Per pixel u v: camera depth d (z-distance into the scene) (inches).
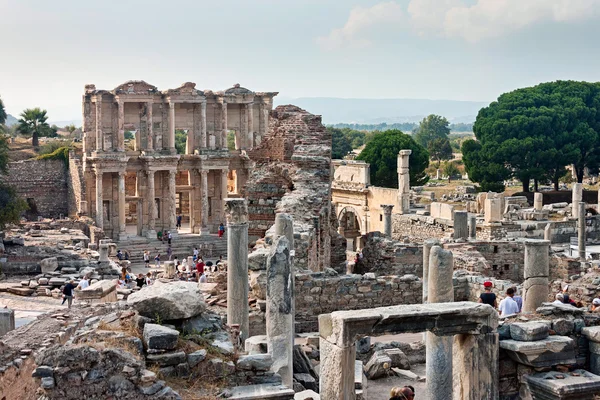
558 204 4601.4
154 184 4884.4
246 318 1062.4
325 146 1820.9
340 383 684.7
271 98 5275.6
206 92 5022.1
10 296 2129.7
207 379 713.6
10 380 944.9
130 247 4520.2
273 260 887.1
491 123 5187.0
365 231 3971.5
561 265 1840.6
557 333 797.2
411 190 5182.1
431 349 785.6
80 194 4795.8
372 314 696.4
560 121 5191.9
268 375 727.1
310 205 1598.2
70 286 1966.0
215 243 4638.3
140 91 4744.1
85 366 664.4
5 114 6948.8
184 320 770.2
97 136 4662.9
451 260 928.3
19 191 5334.6
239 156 5147.6
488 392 745.6
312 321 1314.0
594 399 754.2
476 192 5546.3
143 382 668.1
